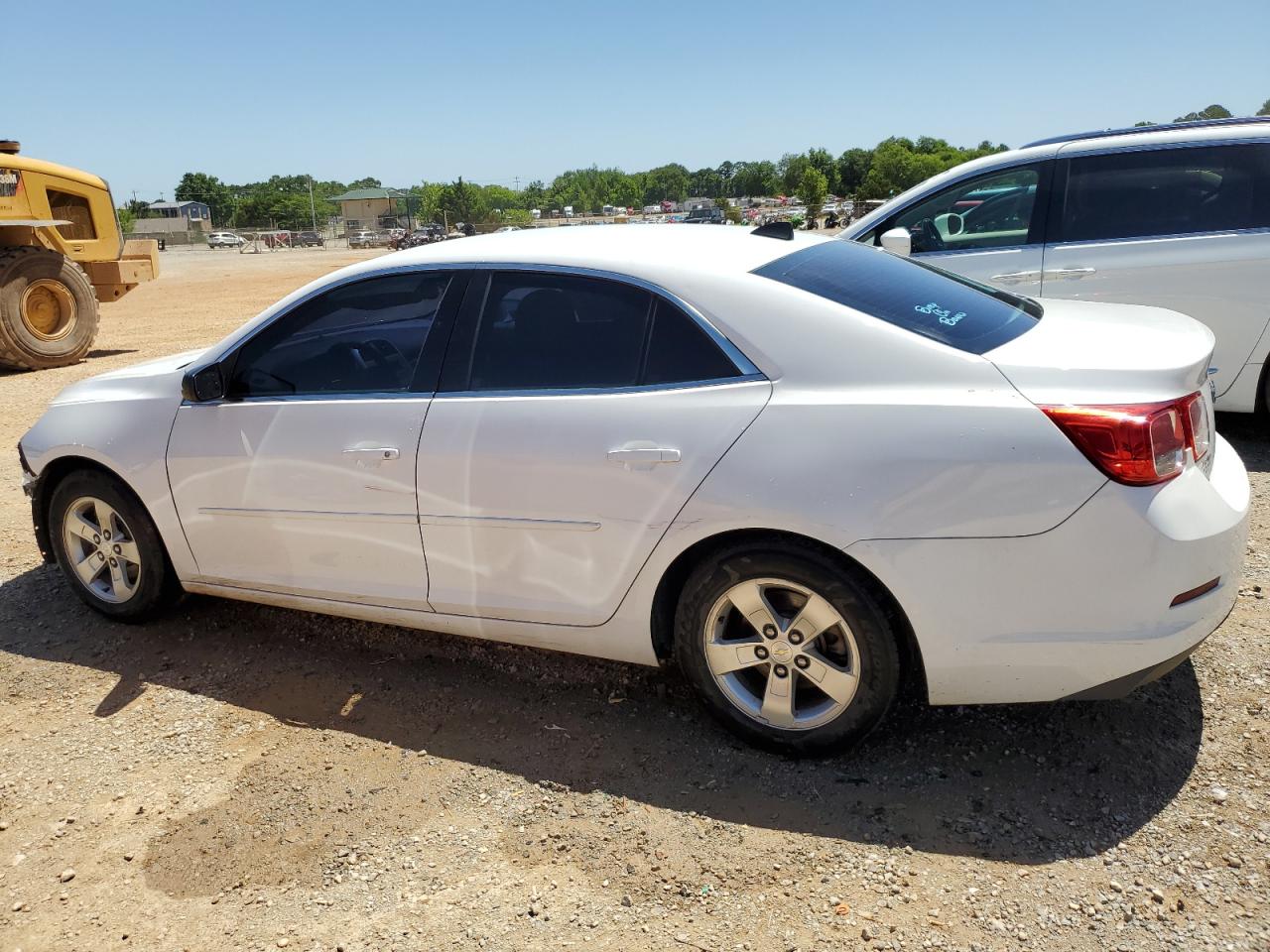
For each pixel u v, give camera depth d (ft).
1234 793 9.19
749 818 9.32
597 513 10.12
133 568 13.76
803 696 10.27
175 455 12.62
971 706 10.94
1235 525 8.93
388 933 8.17
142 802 10.08
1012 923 7.86
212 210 512.22
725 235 11.55
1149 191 19.38
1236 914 7.78
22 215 42.16
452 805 9.79
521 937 8.04
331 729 11.30
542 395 10.54
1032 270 19.99
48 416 13.94
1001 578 8.79
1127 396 8.61
